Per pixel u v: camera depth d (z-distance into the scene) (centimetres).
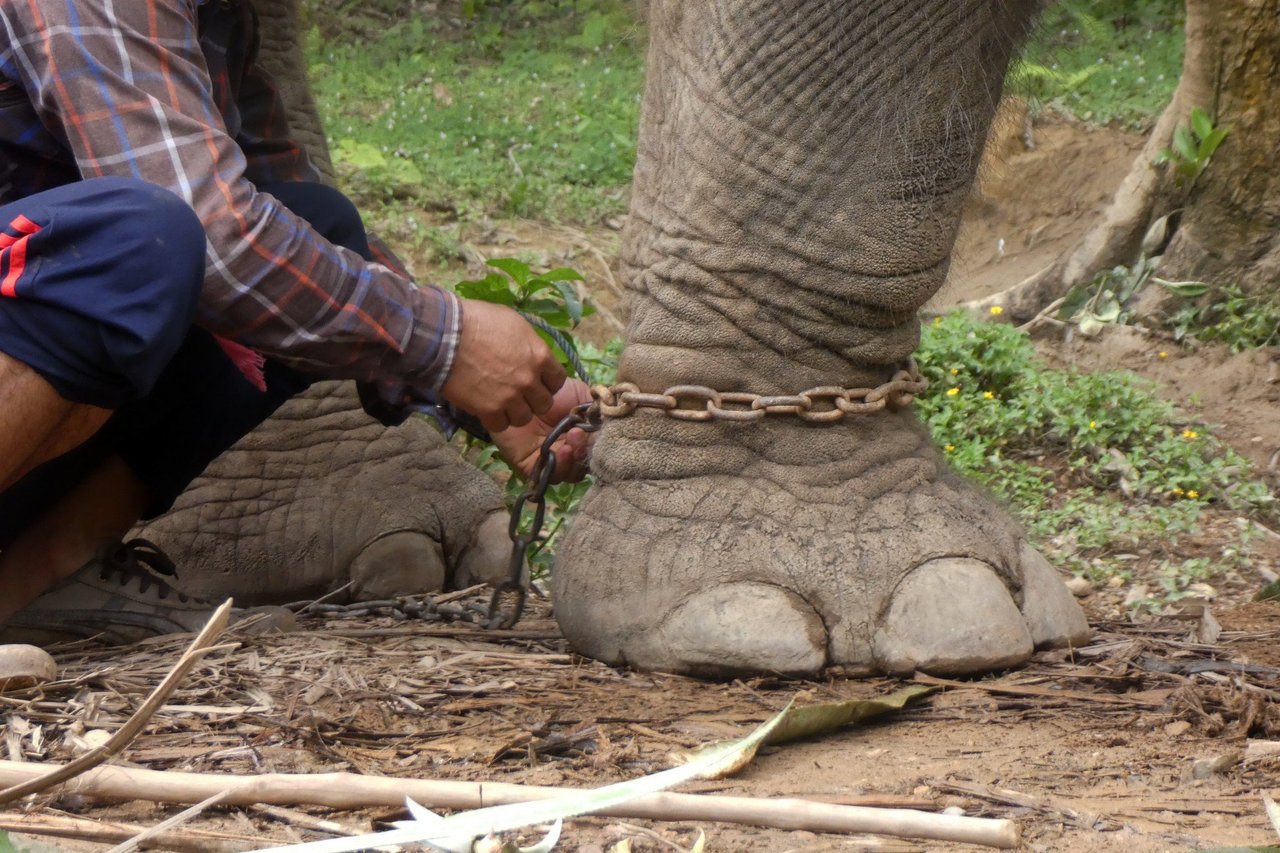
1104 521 494
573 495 389
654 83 272
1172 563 468
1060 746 219
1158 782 203
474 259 761
